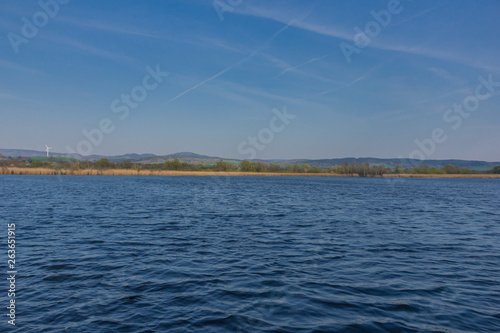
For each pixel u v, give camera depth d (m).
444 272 13.73
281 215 31.30
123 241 19.11
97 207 35.94
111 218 27.94
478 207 42.09
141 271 13.55
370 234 22.02
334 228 24.25
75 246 17.77
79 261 14.88
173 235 21.05
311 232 22.55
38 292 11.17
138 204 39.66
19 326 8.77
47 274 13.04
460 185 117.19
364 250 17.50
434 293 11.36
